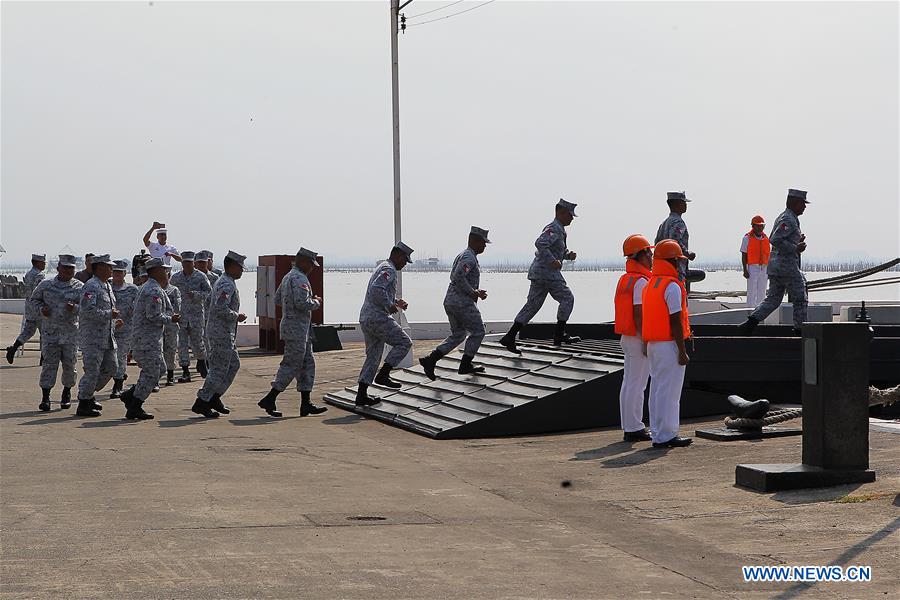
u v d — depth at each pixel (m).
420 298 55.03
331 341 26.45
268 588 6.18
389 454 11.83
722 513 8.29
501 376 15.23
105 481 9.75
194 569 6.60
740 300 30.78
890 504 8.11
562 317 15.74
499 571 6.64
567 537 7.62
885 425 11.45
